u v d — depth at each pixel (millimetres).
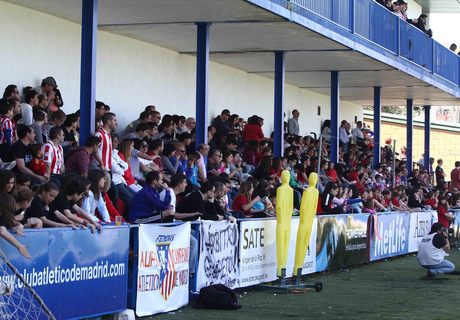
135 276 10945
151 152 15062
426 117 32969
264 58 21328
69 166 12312
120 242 10602
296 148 21297
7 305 8664
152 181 12086
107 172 11883
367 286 15586
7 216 8742
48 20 15969
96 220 10578
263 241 14453
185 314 11555
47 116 14500
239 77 23719
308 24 16938
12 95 13984
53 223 9734
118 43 18188
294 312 12133
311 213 14867
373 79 25422
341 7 19000
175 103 20422
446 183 31438
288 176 14469
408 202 24578
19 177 9664
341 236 17766
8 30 14984
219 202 13312
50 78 15086
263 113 25281
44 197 10008
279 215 14344
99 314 10242
